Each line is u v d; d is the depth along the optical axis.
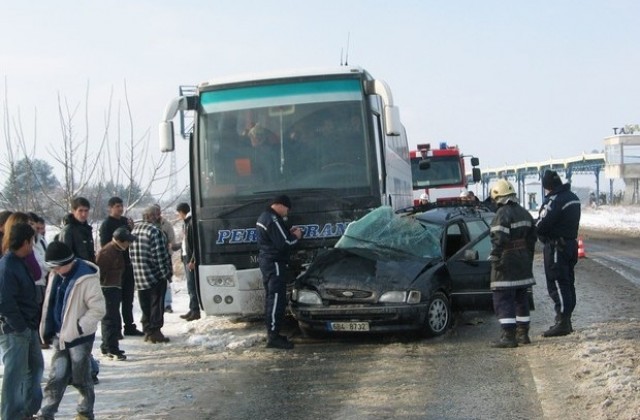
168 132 10.87
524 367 8.41
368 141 10.84
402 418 6.71
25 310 6.55
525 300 9.69
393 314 9.80
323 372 8.64
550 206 9.85
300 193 10.74
